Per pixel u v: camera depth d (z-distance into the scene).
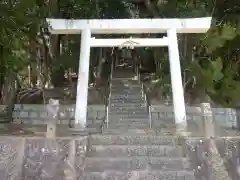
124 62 25.56
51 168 7.69
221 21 15.06
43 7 13.74
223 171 7.52
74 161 7.81
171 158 7.98
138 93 18.00
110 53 24.34
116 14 16.86
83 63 12.42
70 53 17.38
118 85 20.00
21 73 15.35
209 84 15.02
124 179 7.34
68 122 12.05
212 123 9.07
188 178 7.30
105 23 12.84
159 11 15.89
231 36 14.88
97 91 18.28
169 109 13.11
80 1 14.79
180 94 12.05
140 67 22.95
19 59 13.77
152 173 7.39
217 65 14.92
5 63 13.26
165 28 12.91
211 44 15.14
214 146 7.90
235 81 15.03
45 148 7.95
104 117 12.91
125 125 12.52
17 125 12.11
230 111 12.62
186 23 12.86
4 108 13.15
